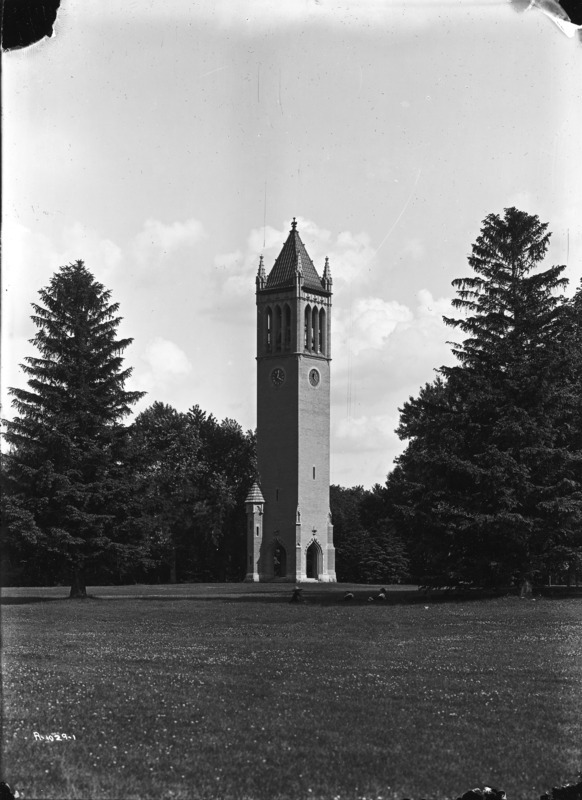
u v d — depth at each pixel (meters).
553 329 58.66
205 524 136.38
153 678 26.94
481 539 56.72
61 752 18.45
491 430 58.03
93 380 68.94
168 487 133.38
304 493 139.00
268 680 26.80
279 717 21.70
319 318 142.25
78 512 65.44
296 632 41.16
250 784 16.91
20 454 66.06
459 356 59.50
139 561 68.69
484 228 59.53
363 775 17.44
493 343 58.75
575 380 60.50
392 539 132.25
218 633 40.91
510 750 19.12
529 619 45.25
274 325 141.00
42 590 87.12
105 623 46.41
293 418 139.00
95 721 21.05
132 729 20.39
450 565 57.75
